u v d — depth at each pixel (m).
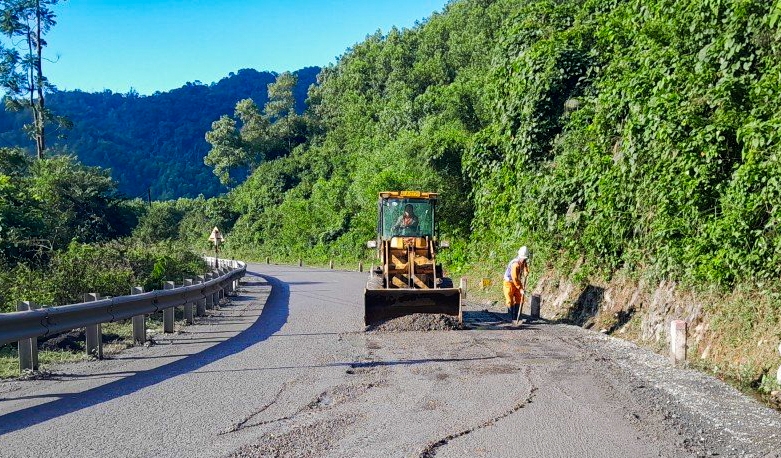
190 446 5.41
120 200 36.12
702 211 10.85
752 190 9.62
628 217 13.62
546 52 19.80
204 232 72.19
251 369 8.66
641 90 12.86
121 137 158.88
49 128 137.12
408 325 12.44
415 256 14.77
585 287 15.05
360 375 8.24
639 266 13.19
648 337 11.42
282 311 16.20
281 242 61.47
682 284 11.12
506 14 60.75
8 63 39.22
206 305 16.84
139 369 8.71
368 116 69.38
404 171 36.31
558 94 19.81
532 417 6.27
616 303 13.40
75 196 32.38
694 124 10.93
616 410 6.54
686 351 9.03
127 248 21.00
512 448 5.35
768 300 9.13
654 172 12.14
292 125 84.62
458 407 6.65
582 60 19.36
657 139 11.89
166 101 179.00
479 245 26.80
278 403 6.83
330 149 70.19
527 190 19.17
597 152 15.51
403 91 60.88
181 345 10.84
